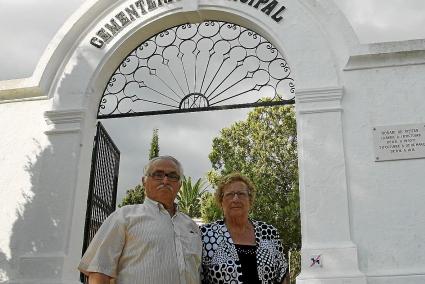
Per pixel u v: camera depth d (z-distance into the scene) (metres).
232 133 18.69
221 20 6.59
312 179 5.32
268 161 17.91
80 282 5.66
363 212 5.14
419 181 5.17
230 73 6.34
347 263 4.87
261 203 17.19
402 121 5.43
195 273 2.93
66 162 6.07
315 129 5.51
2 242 5.86
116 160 7.51
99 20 6.73
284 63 6.17
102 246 2.86
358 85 5.65
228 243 3.08
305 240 5.08
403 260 4.90
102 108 6.62
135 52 6.83
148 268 2.77
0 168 6.23
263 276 3.01
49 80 6.53
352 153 5.39
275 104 6.05
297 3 6.20
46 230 5.79
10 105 6.57
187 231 3.07
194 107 6.31
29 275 5.56
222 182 3.34
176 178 3.16
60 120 6.26
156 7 6.60
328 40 5.92
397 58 5.66
